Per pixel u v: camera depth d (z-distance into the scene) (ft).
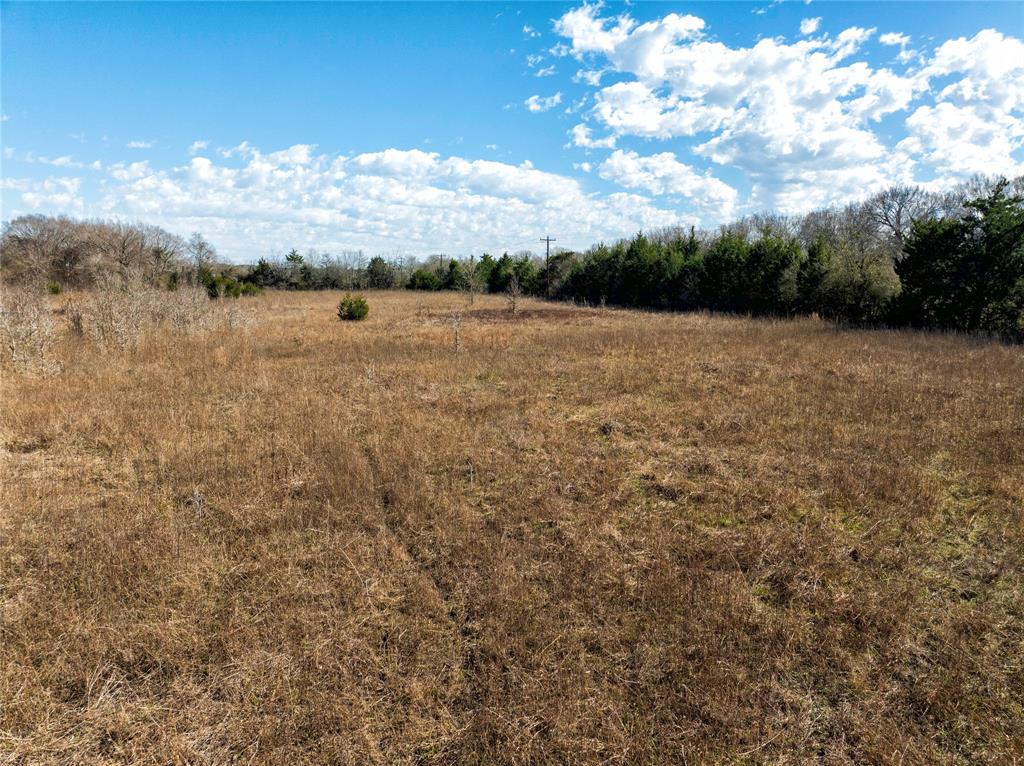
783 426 23.24
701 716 8.89
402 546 13.87
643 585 12.25
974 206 52.80
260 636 10.76
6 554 13.62
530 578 12.54
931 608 11.67
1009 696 9.38
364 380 32.78
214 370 35.14
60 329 51.03
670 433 22.93
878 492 16.81
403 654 10.30
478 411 25.99
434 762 8.20
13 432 22.80
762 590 12.37
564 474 18.54
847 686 9.62
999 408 24.88
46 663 9.91
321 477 17.94
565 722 8.67
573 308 93.56
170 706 9.14
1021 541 14.02
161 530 14.57
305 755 8.26
